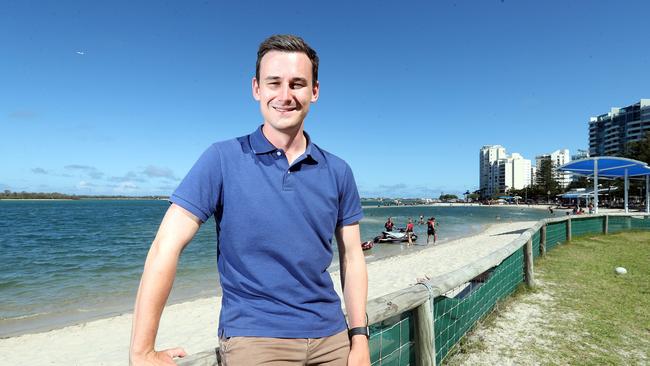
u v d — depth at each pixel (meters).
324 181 1.53
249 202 1.36
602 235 15.21
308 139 1.60
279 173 1.42
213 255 20.81
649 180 31.31
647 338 4.84
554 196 121.12
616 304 6.13
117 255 21.91
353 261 1.73
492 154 191.75
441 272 12.56
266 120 1.50
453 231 37.31
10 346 7.64
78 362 6.83
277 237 1.36
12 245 27.30
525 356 4.31
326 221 1.50
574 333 4.96
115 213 86.38
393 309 2.77
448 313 4.11
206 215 1.34
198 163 1.38
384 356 2.85
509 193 160.62
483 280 5.70
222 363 1.40
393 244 25.53
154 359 1.15
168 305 10.21
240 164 1.40
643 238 14.42
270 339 1.32
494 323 5.26
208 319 8.84
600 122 129.38
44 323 9.29
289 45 1.50
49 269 17.31
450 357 4.20
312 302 1.42
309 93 1.53
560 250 11.40
